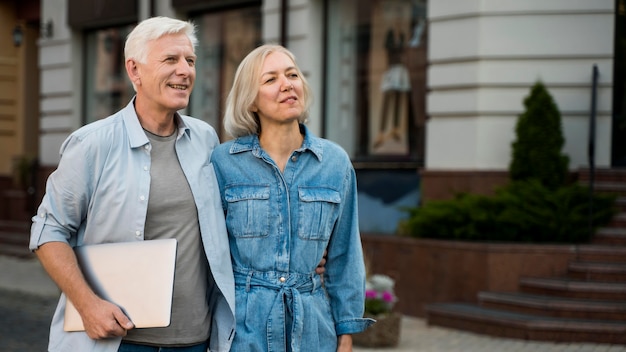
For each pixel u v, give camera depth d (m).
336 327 3.79
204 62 14.58
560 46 10.12
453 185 10.39
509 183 9.91
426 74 11.21
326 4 12.38
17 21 18.38
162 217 3.53
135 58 3.49
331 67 12.33
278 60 3.65
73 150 3.45
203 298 3.58
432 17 10.63
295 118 3.65
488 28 10.17
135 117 3.55
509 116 10.20
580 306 8.52
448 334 8.85
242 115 3.70
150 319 3.31
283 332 3.57
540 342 8.33
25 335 8.94
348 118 12.16
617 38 10.27
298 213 3.63
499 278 9.25
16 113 18.41
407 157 11.44
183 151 3.61
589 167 10.05
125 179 3.49
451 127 10.52
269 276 3.60
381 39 11.78
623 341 8.21
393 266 10.20
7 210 17.69
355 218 3.83
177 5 14.51
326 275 3.86
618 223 9.60
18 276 13.35
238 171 3.68
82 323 3.37
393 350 8.12
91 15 15.97
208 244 3.54
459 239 9.78
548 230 9.45
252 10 13.67
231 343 3.57
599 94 10.13
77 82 16.66
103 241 3.48
